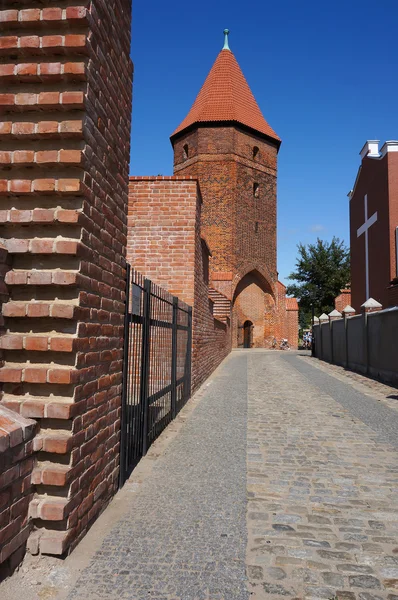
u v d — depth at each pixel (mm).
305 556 3361
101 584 2938
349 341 18312
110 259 4102
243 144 35562
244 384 12969
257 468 5355
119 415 4527
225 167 34812
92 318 3607
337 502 4379
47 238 3324
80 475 3420
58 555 3170
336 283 51719
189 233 9969
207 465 5438
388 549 3488
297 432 7133
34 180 3283
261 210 36594
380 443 6531
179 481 4871
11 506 2895
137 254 10008
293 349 38688
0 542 2760
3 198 3395
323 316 24156
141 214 10062
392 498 4496
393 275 24531
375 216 27250
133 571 3098
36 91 3338
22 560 3088
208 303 14273
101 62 3680
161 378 6926
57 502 3150
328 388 12312
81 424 3395
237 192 34906
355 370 17203
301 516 4055
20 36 3316
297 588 2957
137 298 5254
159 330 6738
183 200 10031
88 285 3482
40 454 3209
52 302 3287
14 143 3365
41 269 3311
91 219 3537
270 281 37156
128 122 4680
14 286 3312
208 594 2871
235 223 34594
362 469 5359
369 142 28562
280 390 11812
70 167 3320
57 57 3338
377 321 14586
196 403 9617
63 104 3268
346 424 7734
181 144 36969
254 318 37219
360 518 4031
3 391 3271
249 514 4074
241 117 35469
